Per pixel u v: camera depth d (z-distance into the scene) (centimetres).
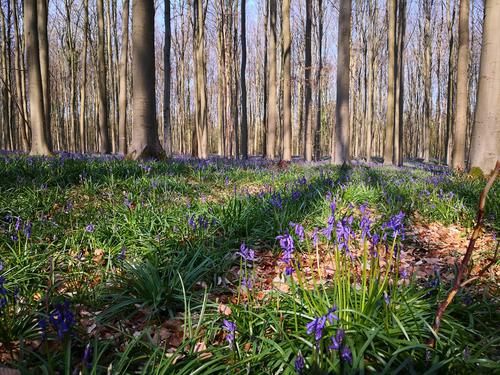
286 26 1888
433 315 263
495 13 963
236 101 2564
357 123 3659
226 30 2509
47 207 530
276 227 485
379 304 264
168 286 331
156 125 1177
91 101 4028
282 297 304
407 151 4444
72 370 235
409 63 4166
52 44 4047
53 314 196
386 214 577
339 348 186
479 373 206
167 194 647
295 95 4131
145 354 249
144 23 1129
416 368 214
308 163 1708
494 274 389
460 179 938
